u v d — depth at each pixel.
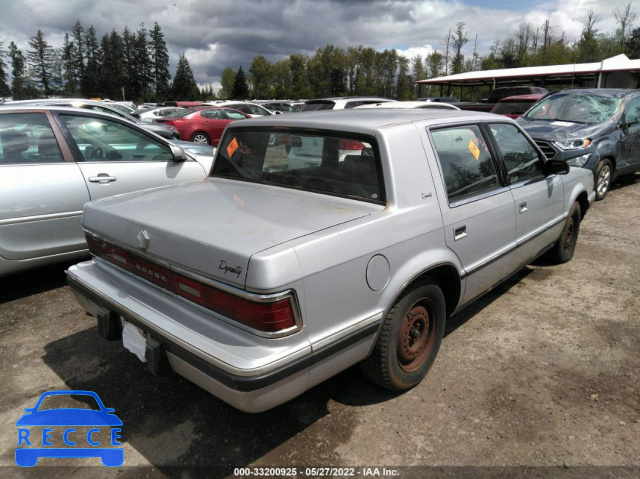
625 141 7.84
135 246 2.53
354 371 3.13
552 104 8.58
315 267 2.12
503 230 3.40
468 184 3.10
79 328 3.76
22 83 110.44
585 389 2.90
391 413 2.72
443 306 2.95
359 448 2.46
